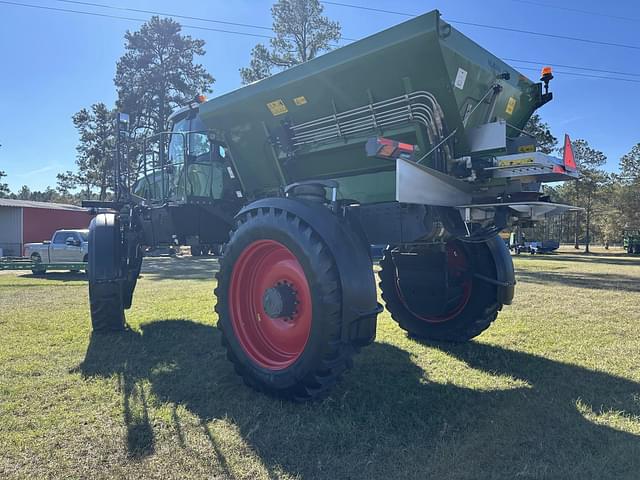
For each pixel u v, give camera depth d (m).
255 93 4.63
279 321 3.87
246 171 5.41
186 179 5.73
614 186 48.66
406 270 5.26
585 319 6.79
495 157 3.88
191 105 5.96
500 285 4.96
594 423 3.18
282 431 3.06
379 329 6.14
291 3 29.64
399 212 4.11
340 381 3.79
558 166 3.76
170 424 3.17
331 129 4.39
